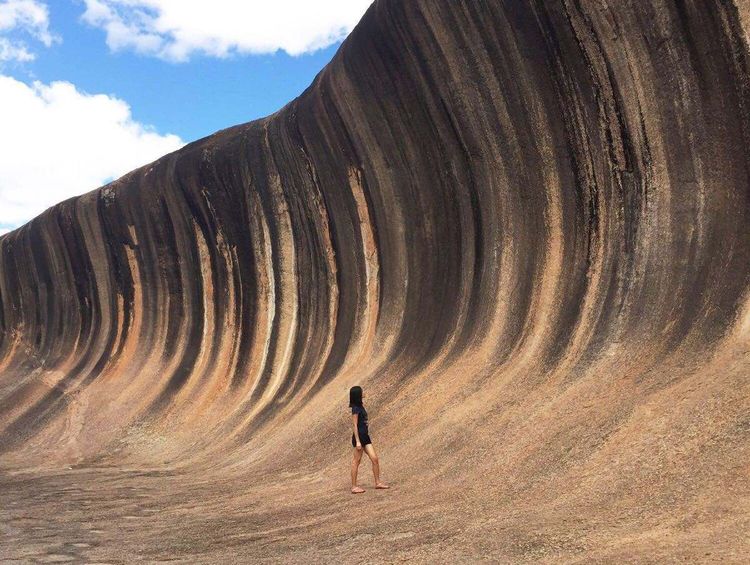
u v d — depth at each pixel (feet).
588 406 28.91
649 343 30.81
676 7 32.99
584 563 16.29
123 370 89.66
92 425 80.59
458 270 49.47
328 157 63.21
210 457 57.16
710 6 31.53
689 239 32.55
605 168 38.19
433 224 52.60
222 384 72.95
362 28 55.26
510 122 44.42
